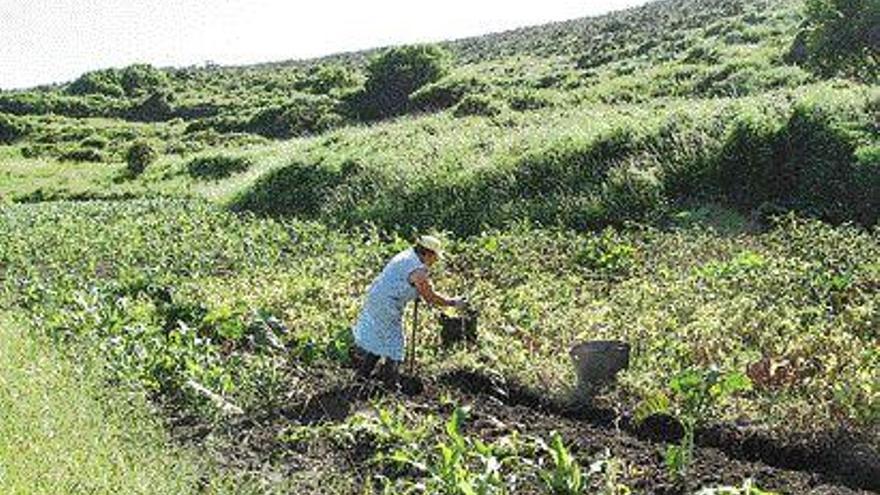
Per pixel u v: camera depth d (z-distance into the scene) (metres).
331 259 18.64
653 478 8.23
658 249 17.22
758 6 64.12
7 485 7.00
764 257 15.55
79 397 9.27
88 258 21.80
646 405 8.87
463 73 60.75
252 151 42.66
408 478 8.30
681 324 12.14
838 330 10.66
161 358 10.89
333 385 10.88
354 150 30.80
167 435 8.99
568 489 7.62
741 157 21.27
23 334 12.38
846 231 16.89
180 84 91.19
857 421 8.75
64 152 57.19
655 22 77.25
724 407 9.38
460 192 24.23
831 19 30.20
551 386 10.54
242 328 12.59
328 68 79.69
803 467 8.59
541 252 17.52
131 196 40.22
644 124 23.78
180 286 16.53
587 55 60.34
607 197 21.47
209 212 28.98
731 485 8.02
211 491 7.57
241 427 9.78
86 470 7.42
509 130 29.22
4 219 29.55
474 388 10.97
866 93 22.14
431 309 13.23
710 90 35.62
